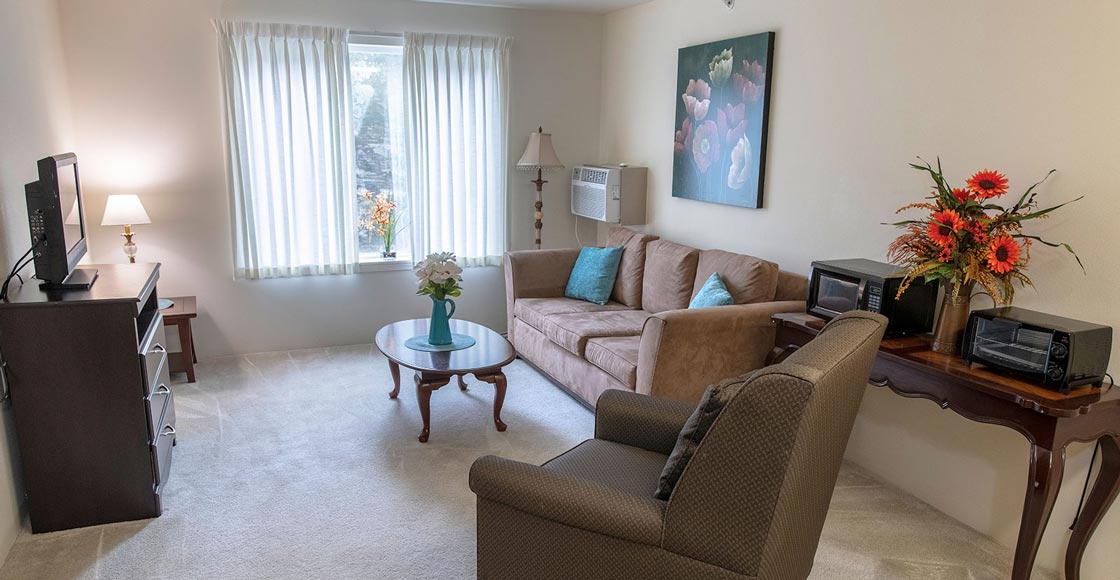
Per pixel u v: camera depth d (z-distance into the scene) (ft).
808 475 5.85
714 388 6.15
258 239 15.88
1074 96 8.13
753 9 13.20
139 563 8.30
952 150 9.62
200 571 8.18
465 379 14.87
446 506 9.73
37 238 9.00
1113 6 7.70
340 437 11.86
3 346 8.29
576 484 6.37
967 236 8.32
